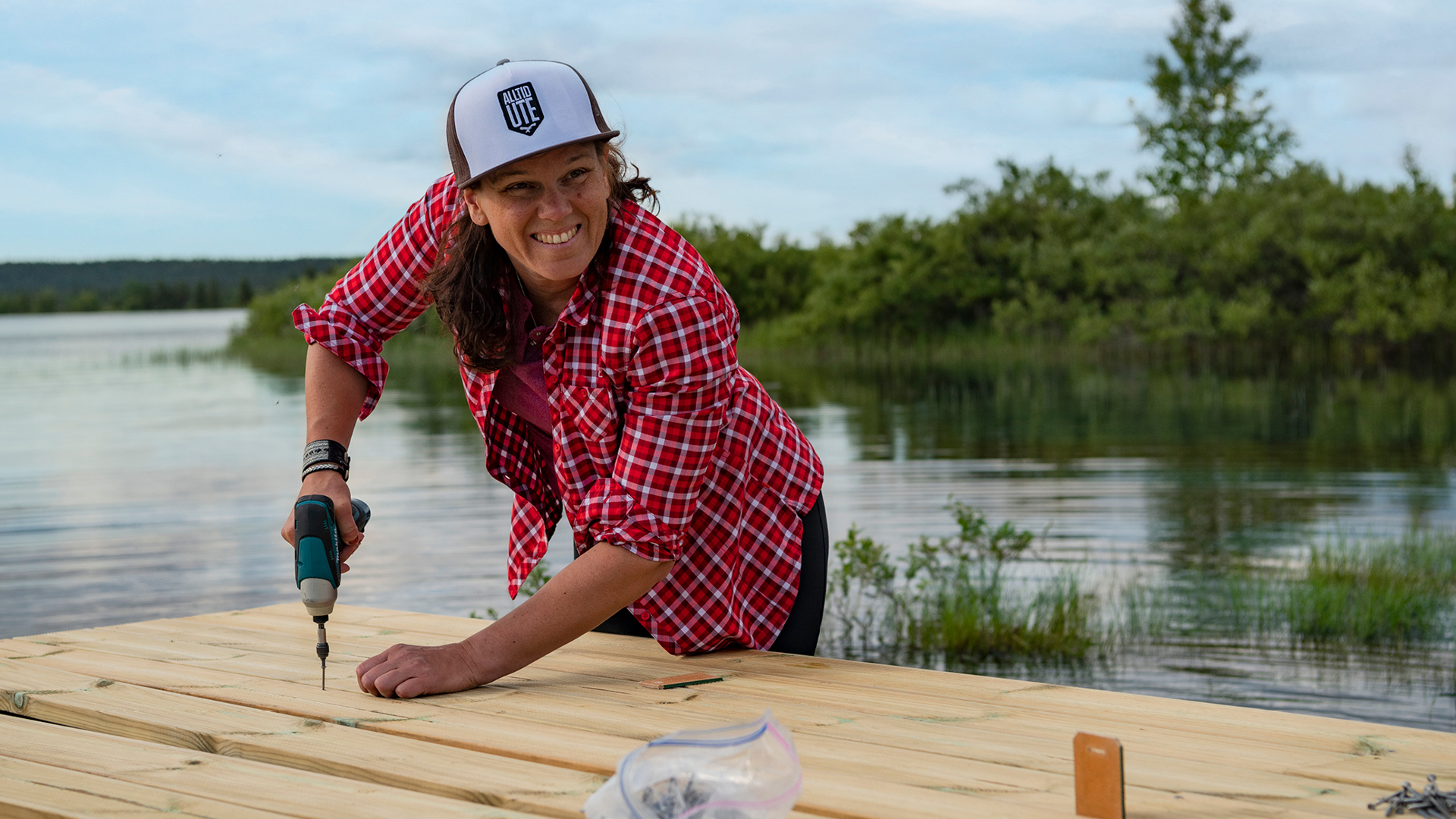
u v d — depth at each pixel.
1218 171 42.00
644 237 1.92
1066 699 1.80
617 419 2.02
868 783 1.43
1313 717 1.67
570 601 1.96
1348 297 25.67
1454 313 23.84
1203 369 23.95
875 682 1.94
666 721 1.73
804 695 1.87
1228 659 5.27
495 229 1.84
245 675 2.06
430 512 9.14
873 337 30.81
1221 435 13.35
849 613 6.18
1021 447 12.47
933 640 5.60
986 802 1.36
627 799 1.24
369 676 1.90
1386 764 1.47
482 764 1.54
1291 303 27.09
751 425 2.18
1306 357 26.05
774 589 2.27
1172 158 42.25
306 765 1.59
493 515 8.98
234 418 17.50
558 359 1.98
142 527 8.85
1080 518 8.59
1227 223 28.64
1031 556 7.38
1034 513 8.80
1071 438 13.28
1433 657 5.25
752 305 35.00
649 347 1.88
